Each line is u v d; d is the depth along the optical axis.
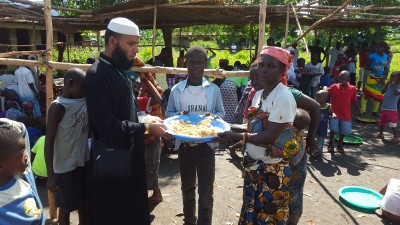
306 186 4.84
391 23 11.55
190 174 3.38
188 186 3.43
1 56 3.62
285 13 8.45
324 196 4.50
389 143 7.05
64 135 2.79
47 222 3.67
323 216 3.97
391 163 5.83
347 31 15.77
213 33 20.03
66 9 7.43
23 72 7.04
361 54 12.30
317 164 5.76
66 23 9.56
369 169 5.55
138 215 2.67
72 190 2.90
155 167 4.04
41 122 6.14
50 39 3.54
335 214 4.02
